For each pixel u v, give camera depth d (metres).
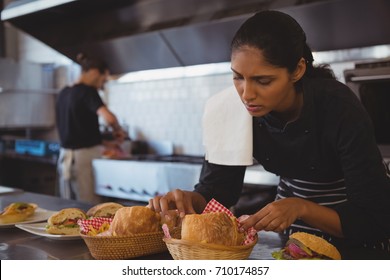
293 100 1.23
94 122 3.61
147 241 1.16
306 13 2.79
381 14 2.59
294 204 1.15
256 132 1.40
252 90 1.06
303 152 1.34
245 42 1.03
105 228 1.23
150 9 3.47
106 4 3.51
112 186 3.57
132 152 4.21
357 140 1.19
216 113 1.44
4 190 2.27
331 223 1.16
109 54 4.14
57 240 1.35
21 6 3.58
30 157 4.61
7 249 1.28
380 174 1.17
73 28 4.05
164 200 1.25
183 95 4.00
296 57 1.07
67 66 5.16
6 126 5.08
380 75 2.42
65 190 3.66
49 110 5.41
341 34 2.84
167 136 4.17
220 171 1.46
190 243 1.01
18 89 5.13
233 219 1.08
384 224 1.17
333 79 1.33
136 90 4.40
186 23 3.32
